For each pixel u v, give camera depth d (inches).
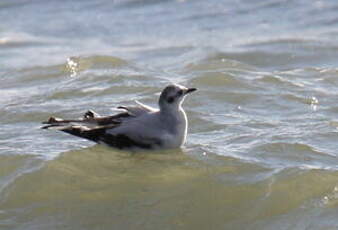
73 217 486.6
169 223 475.8
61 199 507.8
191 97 688.4
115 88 735.7
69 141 593.9
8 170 550.6
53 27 1171.3
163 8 1222.3
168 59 911.7
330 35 970.7
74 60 852.6
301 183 505.0
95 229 472.1
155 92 719.1
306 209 478.6
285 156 549.3
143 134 546.0
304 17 1091.9
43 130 622.2
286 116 640.4
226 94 697.6
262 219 474.3
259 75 760.3
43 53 998.4
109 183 523.8
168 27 1117.7
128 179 526.9
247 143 574.6
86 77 783.7
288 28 1040.8
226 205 491.5
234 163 539.5
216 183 515.2
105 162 550.9
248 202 492.4
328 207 478.0
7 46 1057.5
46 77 815.7
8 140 603.2
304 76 762.2
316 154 550.9
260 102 678.5
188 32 1077.1
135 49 990.4
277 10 1142.3
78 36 1117.7
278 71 820.6
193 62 859.4
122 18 1194.0
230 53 906.1
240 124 618.5
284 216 474.3
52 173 537.0
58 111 667.4
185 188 512.1
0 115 667.4
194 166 538.3
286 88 716.0
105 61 852.0
